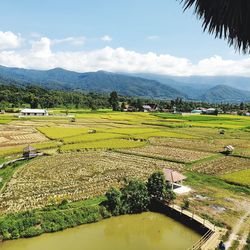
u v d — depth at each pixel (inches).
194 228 1615.4
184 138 4576.8
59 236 1494.8
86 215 1644.9
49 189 2103.8
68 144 3794.3
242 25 253.8
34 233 1450.5
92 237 1501.0
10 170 2598.4
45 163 2883.9
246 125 6186.0
